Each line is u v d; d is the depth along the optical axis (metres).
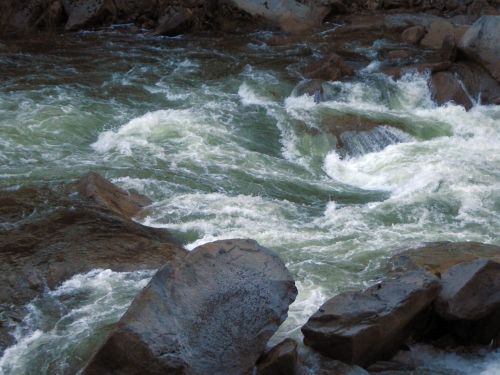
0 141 13.38
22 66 17.55
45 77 16.80
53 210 11.09
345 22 21.56
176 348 7.08
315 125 14.62
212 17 21.16
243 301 7.69
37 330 8.51
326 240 10.66
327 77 16.78
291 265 9.93
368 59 18.34
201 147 13.62
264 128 14.65
